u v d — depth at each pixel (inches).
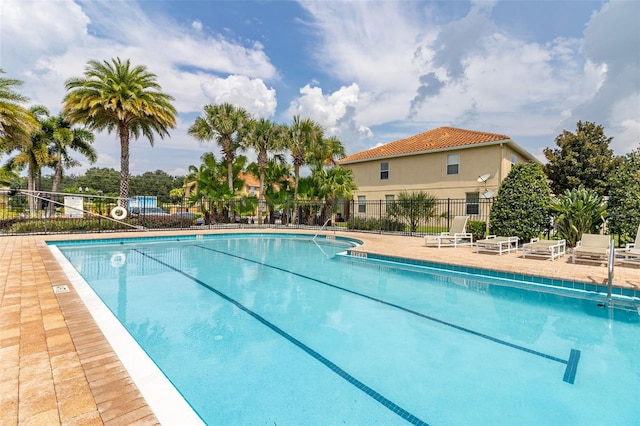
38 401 81.8
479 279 282.5
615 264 286.4
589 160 748.6
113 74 642.8
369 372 126.0
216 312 196.9
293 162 830.5
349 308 207.8
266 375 123.0
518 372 125.9
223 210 856.9
